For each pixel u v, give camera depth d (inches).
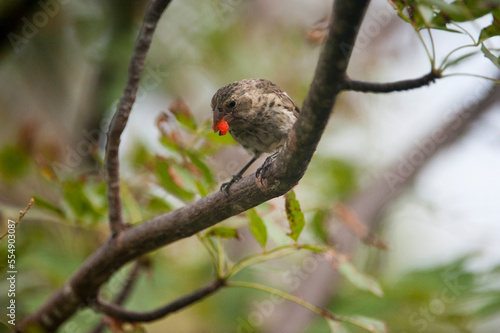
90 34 411.5
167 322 412.5
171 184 271.6
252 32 493.7
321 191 453.1
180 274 401.7
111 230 234.2
